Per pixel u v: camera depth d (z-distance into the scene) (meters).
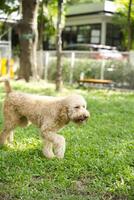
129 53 19.14
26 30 18.48
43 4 21.06
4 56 23.78
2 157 6.16
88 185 5.26
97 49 27.09
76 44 31.25
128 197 4.89
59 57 15.84
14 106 6.51
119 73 19.08
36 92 15.26
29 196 4.71
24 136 7.66
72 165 5.96
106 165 5.96
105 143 7.51
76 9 32.62
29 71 19.25
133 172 5.79
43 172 5.61
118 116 10.68
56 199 4.70
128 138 8.07
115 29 30.91
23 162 5.98
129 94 16.67
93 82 17.78
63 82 20.56
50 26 22.61
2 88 15.75
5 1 15.87
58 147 6.10
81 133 8.24
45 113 6.11
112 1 31.41
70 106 5.83
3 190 4.90
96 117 10.35
